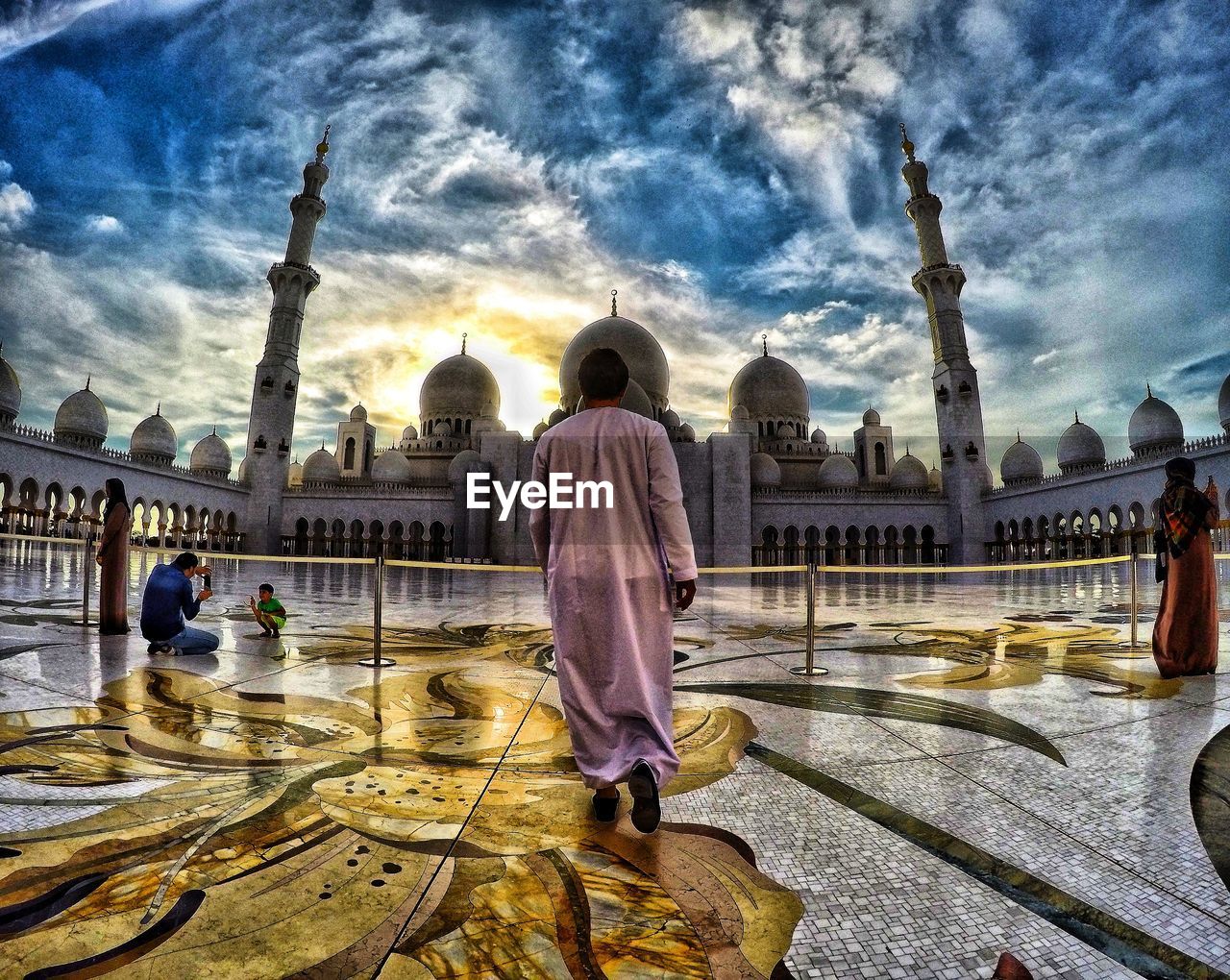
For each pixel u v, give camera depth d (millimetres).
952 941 1930
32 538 8383
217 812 2760
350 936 1896
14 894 2076
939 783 3225
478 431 60844
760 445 63031
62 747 3570
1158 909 2111
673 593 3070
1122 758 3605
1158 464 35406
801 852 2480
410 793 3018
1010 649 7609
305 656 6668
